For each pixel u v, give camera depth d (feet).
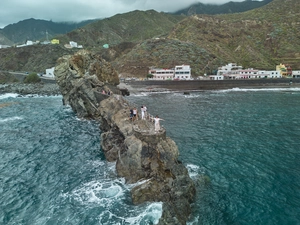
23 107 255.09
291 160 116.57
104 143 123.13
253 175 102.37
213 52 551.59
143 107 111.04
